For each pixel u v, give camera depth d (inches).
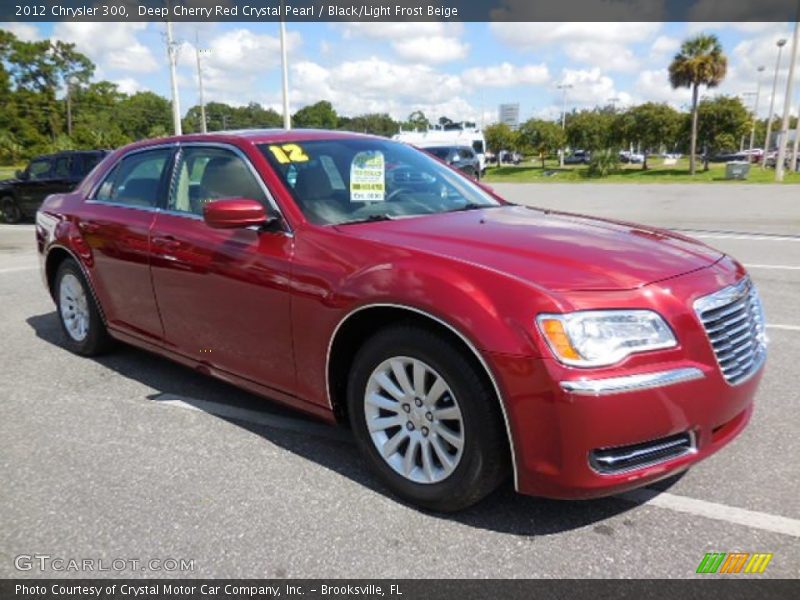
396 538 105.5
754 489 118.0
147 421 150.9
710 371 100.0
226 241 137.9
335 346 119.6
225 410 156.7
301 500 117.0
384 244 115.7
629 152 2938.0
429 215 138.8
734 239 434.0
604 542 103.7
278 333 129.0
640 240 121.0
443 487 108.4
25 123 3307.1
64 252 193.3
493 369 97.0
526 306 96.3
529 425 96.1
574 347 93.6
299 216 129.1
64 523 111.0
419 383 109.7
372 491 119.8
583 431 93.4
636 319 96.2
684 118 2070.6
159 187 163.6
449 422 108.2
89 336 191.0
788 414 148.6
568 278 100.1
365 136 168.6
